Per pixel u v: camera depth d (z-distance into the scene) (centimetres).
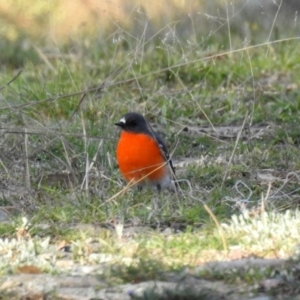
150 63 1888
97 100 1600
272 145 1473
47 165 1312
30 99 1605
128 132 1230
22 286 833
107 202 1123
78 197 1161
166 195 1191
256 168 1320
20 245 967
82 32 2147
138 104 1633
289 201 1150
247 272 826
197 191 1198
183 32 2100
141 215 1096
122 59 1919
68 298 802
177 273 835
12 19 2309
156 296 776
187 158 1446
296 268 825
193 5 2161
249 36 2066
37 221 1080
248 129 1484
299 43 2080
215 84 1839
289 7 2250
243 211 1054
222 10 2191
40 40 2200
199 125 1630
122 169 1242
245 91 1758
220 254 916
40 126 1352
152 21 2066
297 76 1877
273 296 786
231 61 1923
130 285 826
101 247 965
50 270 879
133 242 969
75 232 1029
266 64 1931
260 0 2250
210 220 1054
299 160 1356
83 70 1864
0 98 1448
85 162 1291
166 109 1625
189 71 1859
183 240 961
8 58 2116
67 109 1570
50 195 1184
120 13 2089
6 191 1230
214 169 1303
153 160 1220
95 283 834
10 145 1350
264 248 918
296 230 949
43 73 1875
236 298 784
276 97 1766
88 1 2205
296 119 1622
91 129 1422
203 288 793
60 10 2230
